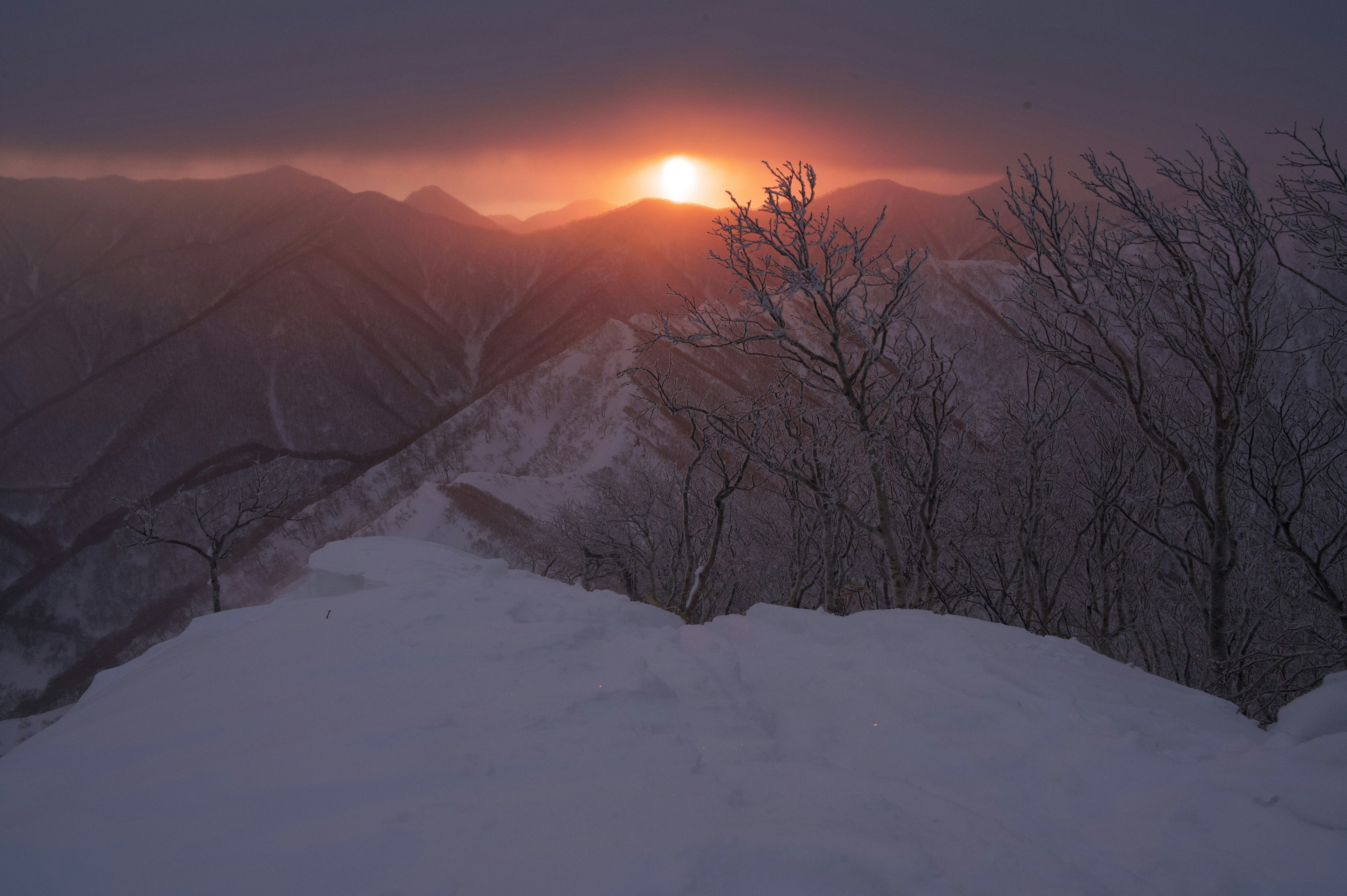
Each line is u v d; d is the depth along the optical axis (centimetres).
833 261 925
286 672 493
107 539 10294
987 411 1303
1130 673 529
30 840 280
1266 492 954
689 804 300
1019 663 504
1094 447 1229
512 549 6122
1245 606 1184
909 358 1071
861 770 376
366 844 266
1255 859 281
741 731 413
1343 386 876
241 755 355
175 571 9531
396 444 14400
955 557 1352
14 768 391
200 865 258
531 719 398
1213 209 812
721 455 1352
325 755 349
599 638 583
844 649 566
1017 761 373
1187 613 1346
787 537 1870
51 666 8862
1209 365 872
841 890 243
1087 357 922
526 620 634
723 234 946
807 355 976
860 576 1648
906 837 280
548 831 274
